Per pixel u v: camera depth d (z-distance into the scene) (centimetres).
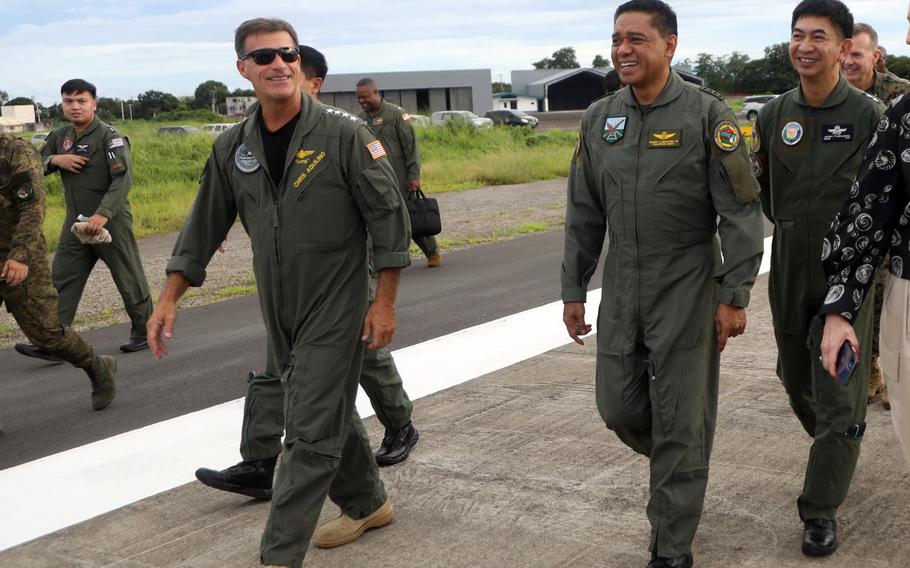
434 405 532
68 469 466
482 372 595
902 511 365
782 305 362
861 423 332
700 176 311
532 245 1165
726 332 309
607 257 332
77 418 557
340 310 320
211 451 482
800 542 345
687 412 316
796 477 404
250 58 311
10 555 374
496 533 366
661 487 319
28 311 527
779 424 468
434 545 359
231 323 806
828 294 265
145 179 2103
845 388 328
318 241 318
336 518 388
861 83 475
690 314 314
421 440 474
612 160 321
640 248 318
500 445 462
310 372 318
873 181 257
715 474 411
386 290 321
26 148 505
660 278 316
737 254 304
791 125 350
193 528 388
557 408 514
